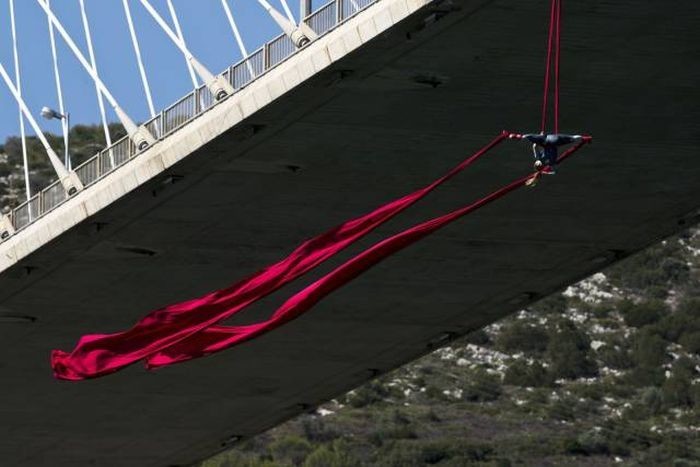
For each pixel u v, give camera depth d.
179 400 82.19
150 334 44.41
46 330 75.06
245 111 59.81
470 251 69.38
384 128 60.06
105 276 70.69
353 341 77.06
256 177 63.34
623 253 71.50
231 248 68.31
